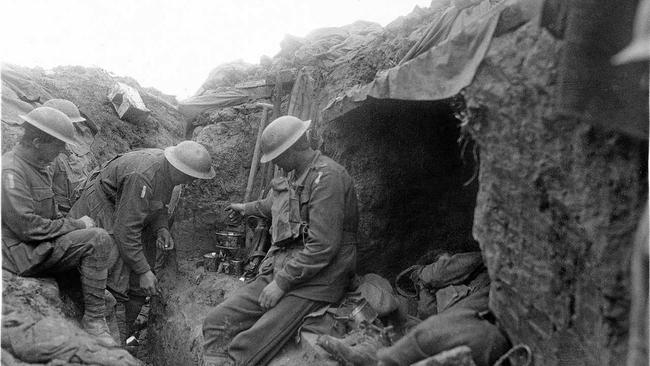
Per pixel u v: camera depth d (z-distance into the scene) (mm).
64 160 4688
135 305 4133
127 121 6043
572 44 1764
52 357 2779
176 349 3908
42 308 3027
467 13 2744
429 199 3959
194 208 5172
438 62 2387
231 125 5387
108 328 3480
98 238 3348
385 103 3367
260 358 3020
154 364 4199
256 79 6047
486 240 2232
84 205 4000
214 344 3252
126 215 3770
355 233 3336
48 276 3406
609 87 1713
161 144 6250
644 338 1437
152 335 4473
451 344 2258
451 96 2320
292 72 4922
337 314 3062
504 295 2221
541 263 2041
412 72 2576
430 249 4113
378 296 3053
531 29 1948
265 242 4316
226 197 5188
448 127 3496
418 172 3848
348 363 2508
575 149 1860
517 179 2074
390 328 2707
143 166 3865
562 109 1801
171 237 4523
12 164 3221
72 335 2939
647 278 1452
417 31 3879
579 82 1763
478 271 2941
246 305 3268
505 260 2172
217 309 3273
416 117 3584
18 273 3176
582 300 1906
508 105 2053
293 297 3092
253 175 4859
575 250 1918
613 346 1776
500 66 2072
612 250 1773
